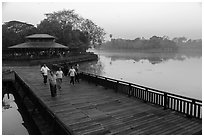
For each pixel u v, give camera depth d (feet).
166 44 572.51
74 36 207.00
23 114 45.83
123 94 45.42
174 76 118.93
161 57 330.95
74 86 54.95
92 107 36.29
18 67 110.32
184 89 82.07
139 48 599.98
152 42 581.94
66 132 22.81
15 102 57.00
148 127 27.50
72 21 232.94
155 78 110.63
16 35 176.55
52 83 43.32
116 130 26.58
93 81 59.11
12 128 37.88
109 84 51.52
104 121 29.68
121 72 134.62
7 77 75.41
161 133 25.61
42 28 193.06
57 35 192.75
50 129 28.58
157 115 31.99
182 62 229.66
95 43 265.13
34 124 34.09
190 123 28.81
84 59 198.08
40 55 156.46
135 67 168.25
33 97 41.09
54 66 85.30
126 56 357.61
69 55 188.24
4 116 44.80
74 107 36.32
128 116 31.63
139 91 41.32
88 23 250.78
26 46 142.00
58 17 226.38
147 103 38.37
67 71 73.67
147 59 276.41
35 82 61.87
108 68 157.69
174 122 29.19
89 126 27.89
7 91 71.05
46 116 31.58
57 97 43.27
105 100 40.70
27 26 208.03
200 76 119.34
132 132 25.96
